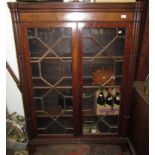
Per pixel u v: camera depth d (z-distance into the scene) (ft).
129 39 4.84
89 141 6.07
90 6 4.43
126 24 4.68
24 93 5.38
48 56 5.06
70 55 5.08
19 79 5.50
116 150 6.35
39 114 5.80
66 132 6.07
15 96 6.42
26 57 4.98
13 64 5.90
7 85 6.23
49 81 5.40
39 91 5.57
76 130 5.97
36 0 4.70
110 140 6.09
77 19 4.59
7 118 6.30
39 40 4.90
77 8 4.46
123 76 5.26
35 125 5.86
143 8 4.84
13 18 4.55
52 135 6.03
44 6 4.42
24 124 6.21
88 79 5.41
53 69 5.34
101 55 5.08
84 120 6.11
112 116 6.01
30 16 4.56
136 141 5.53
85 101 5.80
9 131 6.06
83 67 5.22
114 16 4.59
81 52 4.94
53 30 4.87
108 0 4.78
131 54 4.98
